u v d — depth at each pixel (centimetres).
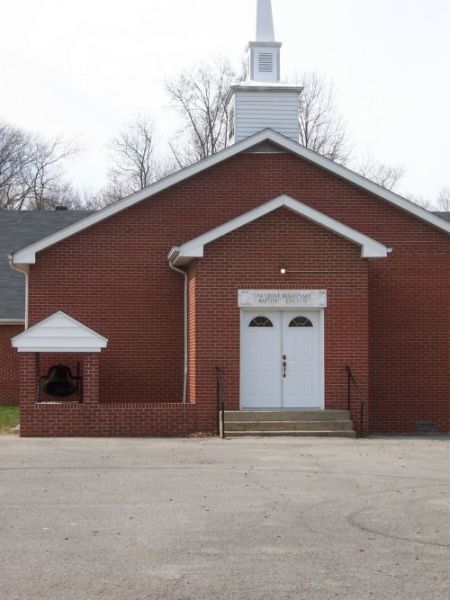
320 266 2233
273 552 977
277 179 2500
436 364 2472
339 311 2234
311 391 2253
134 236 2445
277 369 2248
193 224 2466
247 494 1345
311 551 984
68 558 948
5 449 1870
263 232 2225
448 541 1038
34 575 880
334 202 2500
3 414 2655
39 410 2119
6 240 3250
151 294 2441
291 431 2144
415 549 997
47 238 2398
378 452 1862
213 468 1609
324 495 1341
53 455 1773
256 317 2253
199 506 1246
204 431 2181
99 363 2423
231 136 2794
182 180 2466
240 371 2208
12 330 3012
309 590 831
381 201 2502
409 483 1458
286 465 1655
